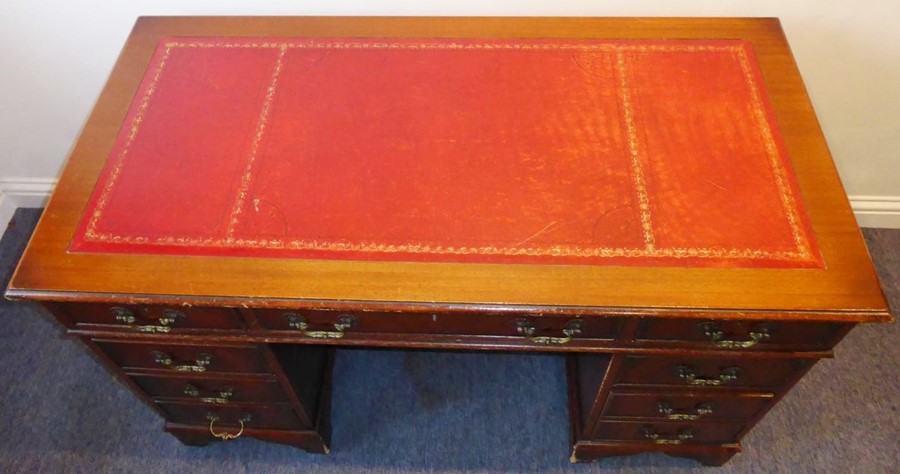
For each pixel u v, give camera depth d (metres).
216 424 1.64
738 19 1.44
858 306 1.04
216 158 1.25
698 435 1.56
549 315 1.12
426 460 1.74
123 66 1.39
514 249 1.11
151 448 1.77
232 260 1.12
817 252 1.10
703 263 1.09
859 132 1.82
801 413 1.78
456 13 1.59
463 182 1.20
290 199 1.19
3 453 1.76
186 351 1.34
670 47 1.40
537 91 1.33
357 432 1.79
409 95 1.34
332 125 1.29
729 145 1.24
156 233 1.15
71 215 1.18
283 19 1.48
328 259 1.11
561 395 1.85
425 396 1.86
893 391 1.81
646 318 1.13
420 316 1.17
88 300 1.09
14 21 1.63
